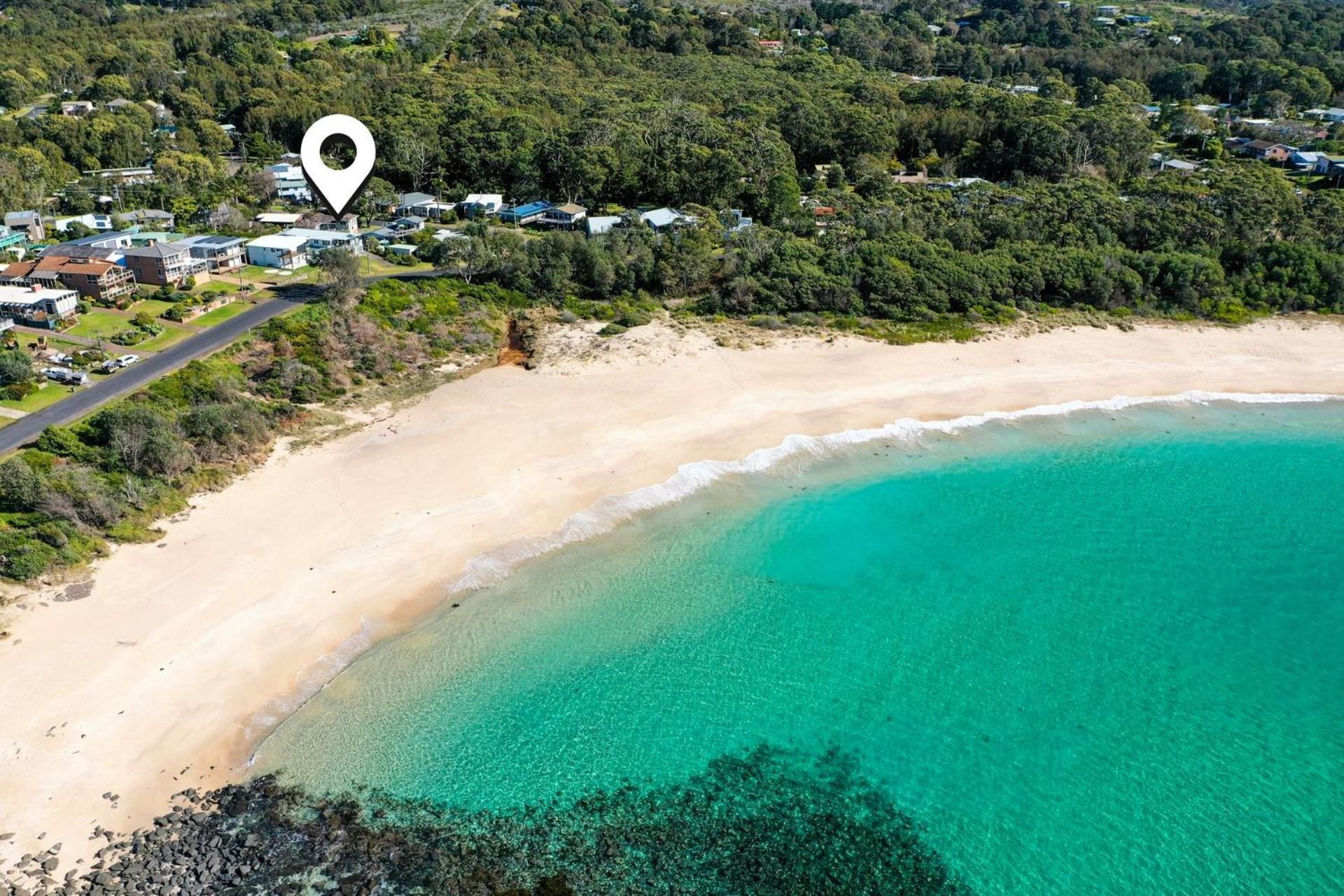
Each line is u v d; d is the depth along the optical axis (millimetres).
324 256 100750
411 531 62219
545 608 56344
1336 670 53094
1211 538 65938
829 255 105688
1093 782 45000
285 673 49938
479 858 39844
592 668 51719
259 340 86625
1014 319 101000
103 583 55469
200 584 56125
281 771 44000
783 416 79812
